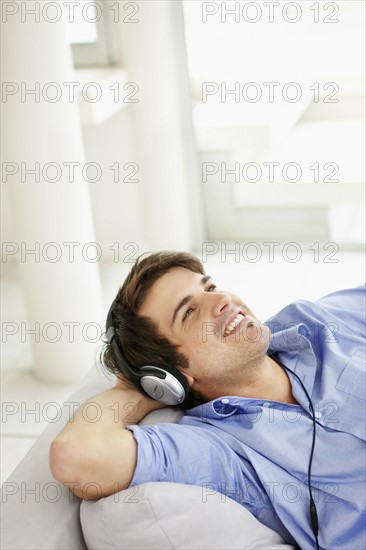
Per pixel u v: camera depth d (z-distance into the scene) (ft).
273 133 12.65
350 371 6.05
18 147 9.80
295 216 13.47
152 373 5.93
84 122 11.82
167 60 12.57
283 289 12.59
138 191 13.64
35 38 9.45
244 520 5.31
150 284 6.18
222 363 6.07
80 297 10.52
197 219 13.85
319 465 5.68
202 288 6.30
